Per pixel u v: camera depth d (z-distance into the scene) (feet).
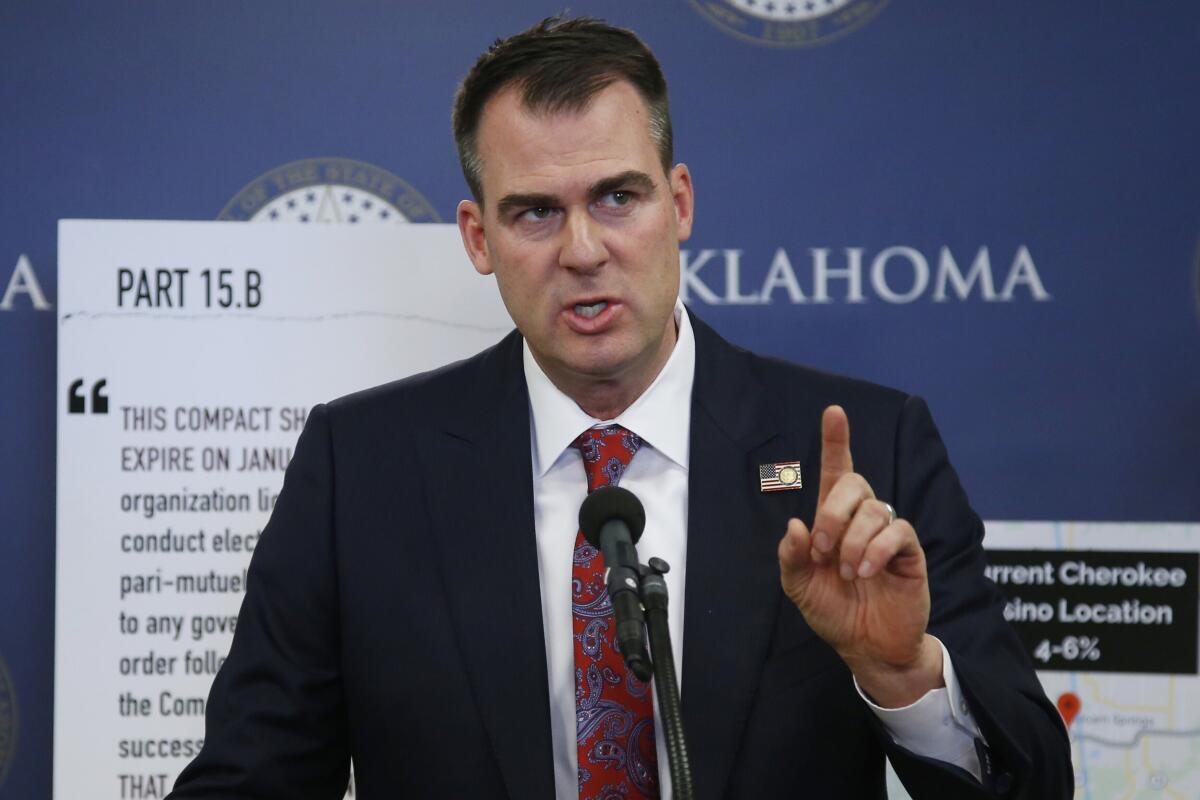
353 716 18.66
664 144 18.47
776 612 17.92
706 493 18.56
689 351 19.84
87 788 26.35
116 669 26.48
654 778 17.37
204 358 26.61
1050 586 27.40
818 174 27.96
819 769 17.44
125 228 26.53
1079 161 27.63
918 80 27.81
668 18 28.04
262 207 27.96
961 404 27.71
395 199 28.07
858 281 27.86
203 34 27.91
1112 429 27.48
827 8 27.96
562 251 17.42
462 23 28.14
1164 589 27.32
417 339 26.68
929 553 18.49
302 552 19.38
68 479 26.40
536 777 17.33
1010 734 15.83
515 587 18.25
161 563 26.58
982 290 27.71
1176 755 27.12
